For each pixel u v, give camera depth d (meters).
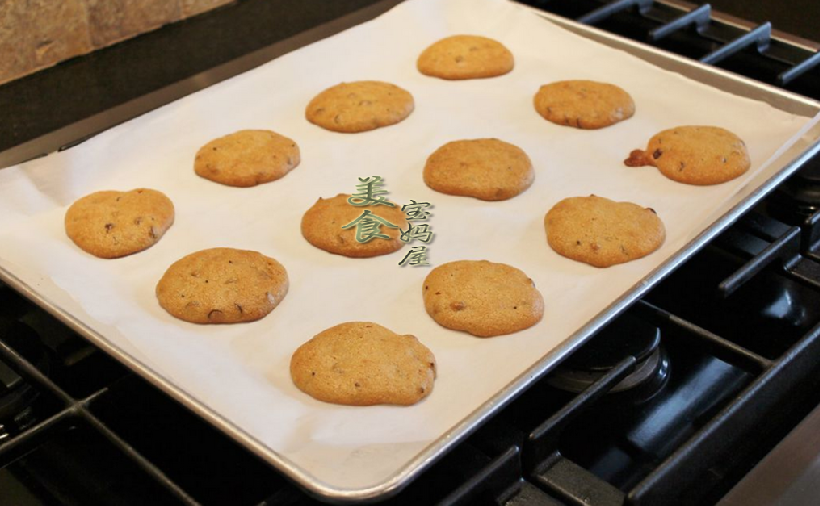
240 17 1.27
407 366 0.89
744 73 1.18
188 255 0.98
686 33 1.20
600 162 1.08
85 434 0.85
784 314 0.95
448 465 0.82
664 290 0.96
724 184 1.05
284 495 0.79
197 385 0.88
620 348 0.89
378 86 1.15
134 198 1.02
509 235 1.01
